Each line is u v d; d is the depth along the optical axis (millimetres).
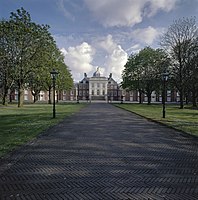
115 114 24406
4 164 6730
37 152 8102
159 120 17891
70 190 4930
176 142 9977
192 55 36312
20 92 37531
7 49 35500
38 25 35500
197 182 5402
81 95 118812
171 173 6016
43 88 60188
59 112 26219
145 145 9305
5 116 21000
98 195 4703
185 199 4543
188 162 7031
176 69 37281
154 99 102438
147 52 57188
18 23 34312
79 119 18953
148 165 6668
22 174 5895
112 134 11773
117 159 7234
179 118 19812
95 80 117500
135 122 17141
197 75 35688
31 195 4699
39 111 27781
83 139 10406
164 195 4711
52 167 6438
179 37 37938
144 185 5211
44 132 12266
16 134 11539
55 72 20578
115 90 117812
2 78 42000
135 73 58469
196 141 10203
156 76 48719
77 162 6895
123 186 5148
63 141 9969
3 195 4703
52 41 36938
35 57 35312
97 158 7332
